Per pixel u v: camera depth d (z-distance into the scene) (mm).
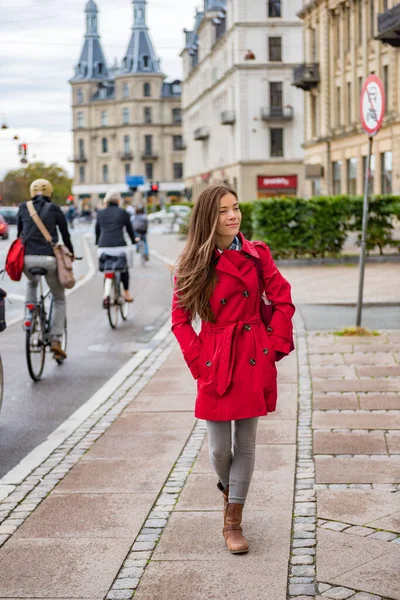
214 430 4617
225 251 4535
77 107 144375
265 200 23766
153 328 13914
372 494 5379
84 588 4215
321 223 23609
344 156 49062
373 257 23812
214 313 4535
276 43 72062
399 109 40094
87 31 145250
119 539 4824
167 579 4273
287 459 6203
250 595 4055
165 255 35156
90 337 13055
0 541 4852
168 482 5824
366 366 9359
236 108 73812
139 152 139500
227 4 76438
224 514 4730
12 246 9922
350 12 47438
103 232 14008
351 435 6746
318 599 3979
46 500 5543
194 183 100562
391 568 4270
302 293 16719
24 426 7773
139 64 139375
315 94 54406
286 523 4945
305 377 8969
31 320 9641
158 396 8617
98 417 7832
